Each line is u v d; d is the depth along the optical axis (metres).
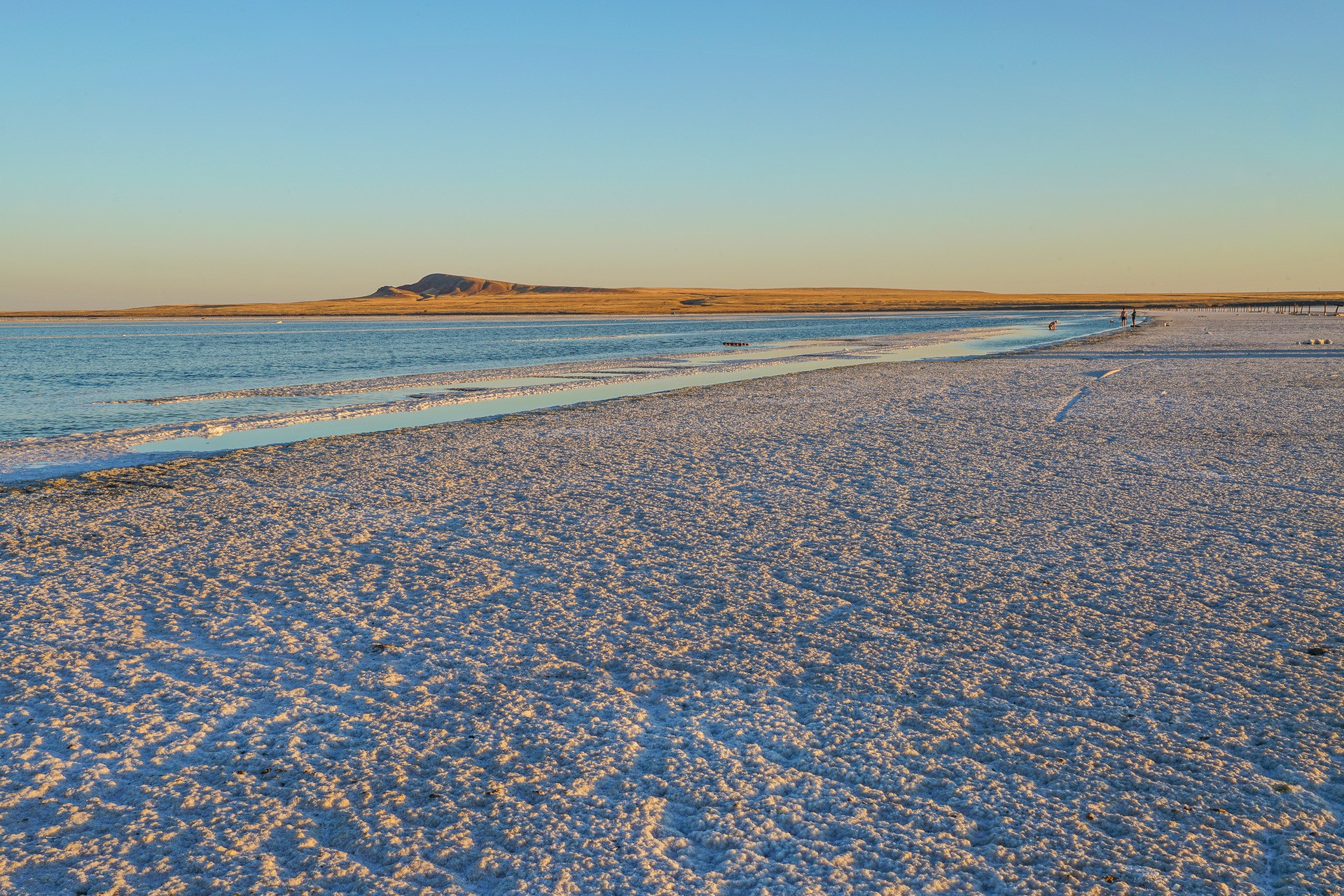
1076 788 4.26
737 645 6.11
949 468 12.80
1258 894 3.48
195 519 9.99
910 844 3.84
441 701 5.27
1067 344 45.47
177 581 7.62
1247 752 4.56
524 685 5.50
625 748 4.69
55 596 7.21
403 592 7.32
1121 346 42.06
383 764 4.54
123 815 4.09
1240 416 17.77
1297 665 5.62
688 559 8.21
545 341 66.25
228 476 12.77
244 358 49.16
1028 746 4.66
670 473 12.65
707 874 3.66
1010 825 3.96
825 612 6.73
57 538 9.18
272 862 3.73
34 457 14.84
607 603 6.99
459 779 4.38
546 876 3.63
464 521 9.83
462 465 13.49
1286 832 3.88
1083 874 3.61
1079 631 6.27
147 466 13.70
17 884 3.59
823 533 9.15
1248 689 5.29
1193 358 34.00
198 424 19.23
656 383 28.33
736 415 19.30
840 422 17.95
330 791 4.28
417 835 3.92
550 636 6.30
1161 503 10.24
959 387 24.70
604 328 96.88
